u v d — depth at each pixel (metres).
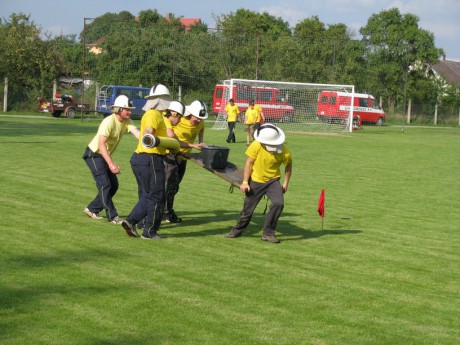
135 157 8.59
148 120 8.69
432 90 59.28
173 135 8.98
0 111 45.59
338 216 11.14
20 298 5.92
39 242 8.03
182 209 11.00
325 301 6.34
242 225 8.95
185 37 50.59
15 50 46.72
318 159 20.92
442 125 58.28
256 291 6.52
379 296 6.62
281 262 7.77
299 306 6.14
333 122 41.66
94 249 7.86
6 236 8.22
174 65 44.81
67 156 17.67
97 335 5.18
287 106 41.81
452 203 13.14
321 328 5.60
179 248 8.20
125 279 6.67
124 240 8.41
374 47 57.34
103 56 49.25
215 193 12.75
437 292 6.90
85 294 6.12
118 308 5.80
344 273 7.43
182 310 5.84
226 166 9.44
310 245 8.80
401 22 57.72
